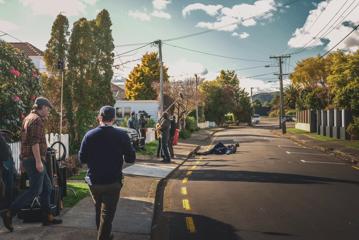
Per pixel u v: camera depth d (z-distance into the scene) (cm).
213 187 1206
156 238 708
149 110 4397
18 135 1141
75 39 1812
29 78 1212
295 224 800
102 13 1983
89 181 568
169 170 1544
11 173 721
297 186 1230
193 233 736
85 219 770
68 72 1797
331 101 5078
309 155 2256
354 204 983
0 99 1036
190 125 4731
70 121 1741
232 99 8312
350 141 3178
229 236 719
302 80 6356
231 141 3481
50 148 785
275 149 2627
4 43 1170
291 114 11394
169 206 952
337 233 742
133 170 1507
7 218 668
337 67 3625
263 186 1225
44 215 717
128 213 855
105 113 573
